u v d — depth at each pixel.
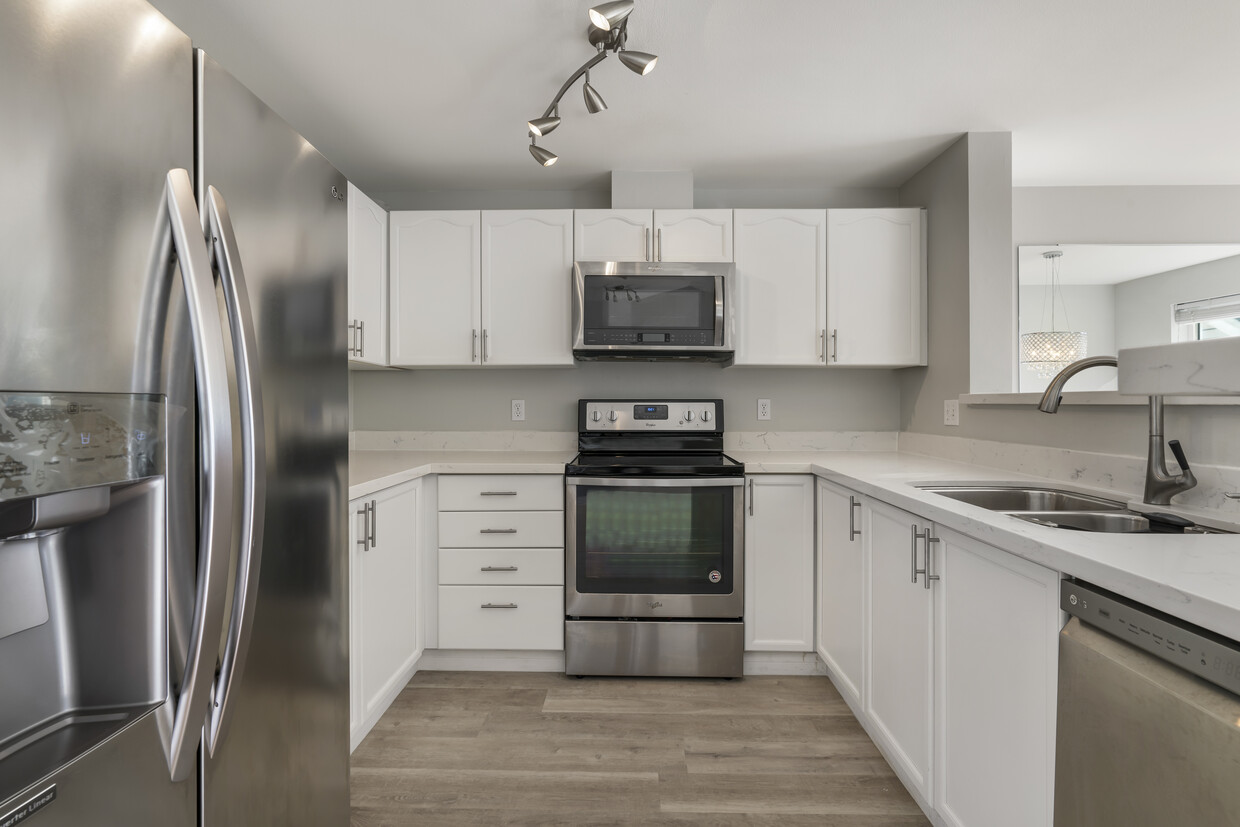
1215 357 1.06
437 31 1.79
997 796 1.25
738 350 2.77
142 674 0.76
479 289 2.77
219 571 0.77
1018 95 2.16
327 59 1.93
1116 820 0.92
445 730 2.09
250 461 0.84
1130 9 1.70
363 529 1.94
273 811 1.02
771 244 2.77
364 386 3.16
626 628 2.49
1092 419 1.85
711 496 2.48
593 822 1.63
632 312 2.67
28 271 0.61
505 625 2.51
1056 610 1.08
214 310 0.78
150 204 0.75
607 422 2.95
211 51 1.88
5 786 0.60
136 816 0.73
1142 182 3.08
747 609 2.51
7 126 0.59
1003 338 2.45
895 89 2.13
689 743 2.00
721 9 1.69
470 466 2.51
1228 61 1.95
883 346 2.78
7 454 0.58
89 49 0.68
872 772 1.84
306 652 1.12
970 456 2.46
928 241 2.77
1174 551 1.01
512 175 2.90
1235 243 3.10
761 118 2.33
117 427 0.70
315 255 1.15
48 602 0.71
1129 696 0.89
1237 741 0.72
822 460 2.63
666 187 2.84
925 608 1.57
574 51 1.89
